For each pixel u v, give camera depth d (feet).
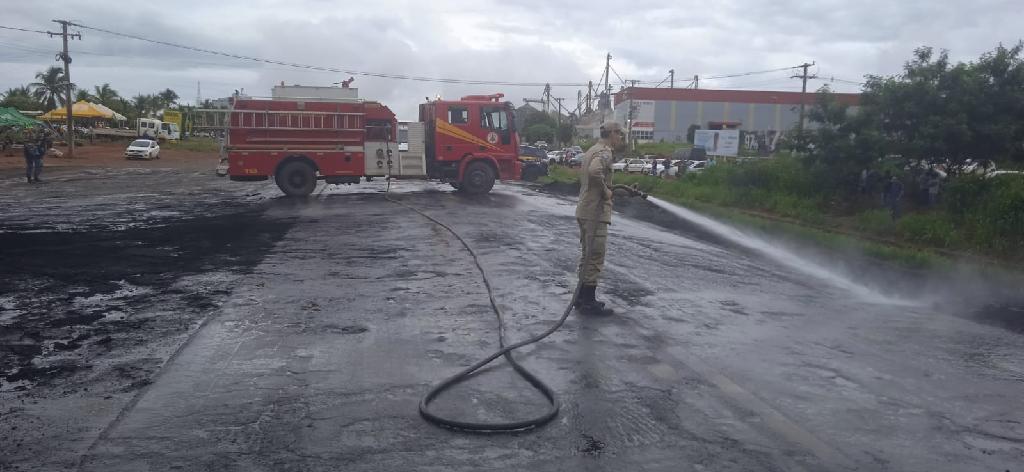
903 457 13.24
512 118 74.74
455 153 73.51
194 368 17.57
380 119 70.59
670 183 93.81
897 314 25.86
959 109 58.80
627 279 30.35
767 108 267.39
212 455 12.84
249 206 60.95
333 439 13.60
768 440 13.83
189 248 37.24
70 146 156.46
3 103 248.32
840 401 16.08
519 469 12.48
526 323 22.29
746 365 18.52
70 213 54.60
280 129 66.90
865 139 64.18
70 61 155.43
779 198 71.10
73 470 12.24
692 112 265.54
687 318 23.49
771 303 26.58
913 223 53.06
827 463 12.89
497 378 17.24
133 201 65.57
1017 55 58.85
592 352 19.33
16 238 40.65
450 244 38.93
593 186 22.74
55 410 14.94
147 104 328.29
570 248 38.19
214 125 66.49
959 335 22.82
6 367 17.70
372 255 35.12
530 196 76.07
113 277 29.22
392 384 16.67
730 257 39.04
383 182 95.86
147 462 12.54
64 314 22.97
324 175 68.74
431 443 13.50
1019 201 47.85
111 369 17.58
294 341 19.98
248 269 31.17
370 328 21.48
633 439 13.79
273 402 15.43
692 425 14.49
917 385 17.39
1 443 13.30
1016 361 19.97
